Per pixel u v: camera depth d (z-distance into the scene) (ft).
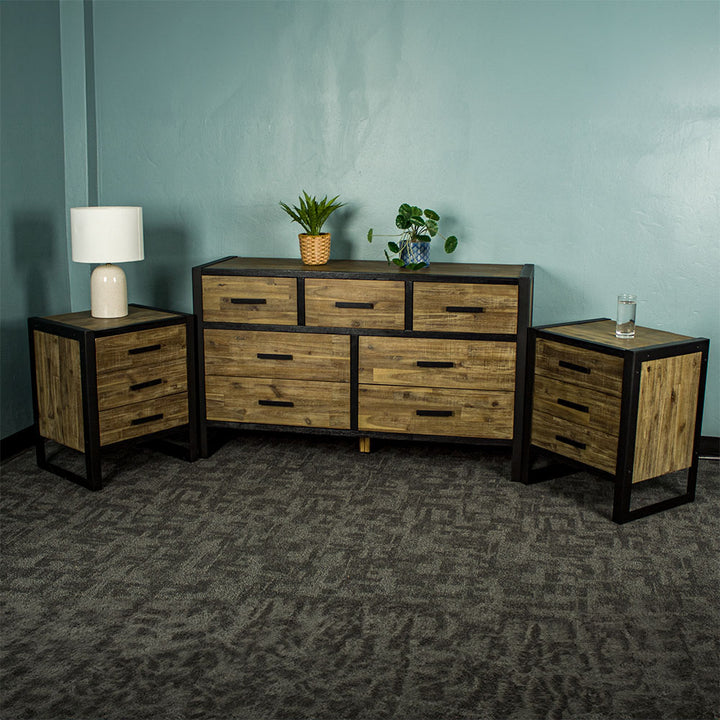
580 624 6.59
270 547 7.86
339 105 10.46
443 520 8.45
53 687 5.81
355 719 5.49
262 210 10.92
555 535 8.13
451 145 10.30
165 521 8.39
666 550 7.82
